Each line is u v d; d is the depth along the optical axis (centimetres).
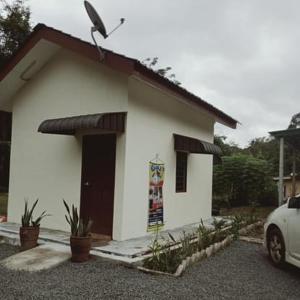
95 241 621
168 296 385
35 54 733
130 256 523
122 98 647
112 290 398
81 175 702
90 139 696
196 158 948
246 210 1341
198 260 544
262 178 1341
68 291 392
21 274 453
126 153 640
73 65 728
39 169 780
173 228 807
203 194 984
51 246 582
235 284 438
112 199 654
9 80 782
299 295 405
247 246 674
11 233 680
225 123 1016
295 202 493
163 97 769
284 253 511
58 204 735
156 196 736
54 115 756
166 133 779
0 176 1891
